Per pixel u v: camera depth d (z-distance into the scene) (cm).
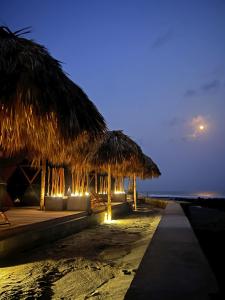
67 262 525
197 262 332
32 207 1149
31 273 460
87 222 955
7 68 344
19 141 409
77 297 361
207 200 3262
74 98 410
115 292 359
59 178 1025
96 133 462
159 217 1338
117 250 627
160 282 261
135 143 1152
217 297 227
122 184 1672
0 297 362
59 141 410
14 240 568
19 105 349
